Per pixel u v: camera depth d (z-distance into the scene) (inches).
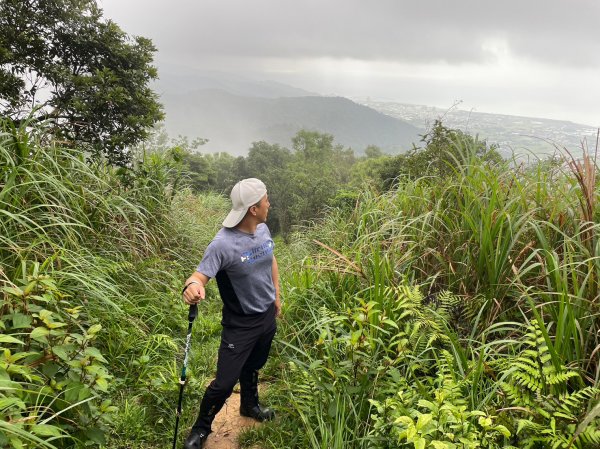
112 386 131.8
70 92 323.0
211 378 158.1
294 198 1737.2
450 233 158.9
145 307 181.0
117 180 250.4
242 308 116.3
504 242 134.4
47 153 181.0
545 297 117.5
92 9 344.5
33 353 90.4
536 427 86.0
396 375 113.9
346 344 122.0
